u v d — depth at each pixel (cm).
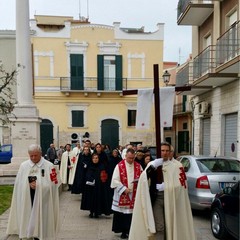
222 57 1412
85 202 865
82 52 2734
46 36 2700
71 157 1340
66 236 690
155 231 471
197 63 1656
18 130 1421
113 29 2758
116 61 2752
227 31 1358
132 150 663
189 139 2827
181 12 1859
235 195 621
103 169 859
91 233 711
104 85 2741
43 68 2697
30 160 555
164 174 489
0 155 2548
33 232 534
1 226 713
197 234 712
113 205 669
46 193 547
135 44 2769
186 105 2912
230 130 1466
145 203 477
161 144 498
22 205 538
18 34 1438
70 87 2706
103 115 2750
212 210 710
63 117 2722
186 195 496
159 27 2780
